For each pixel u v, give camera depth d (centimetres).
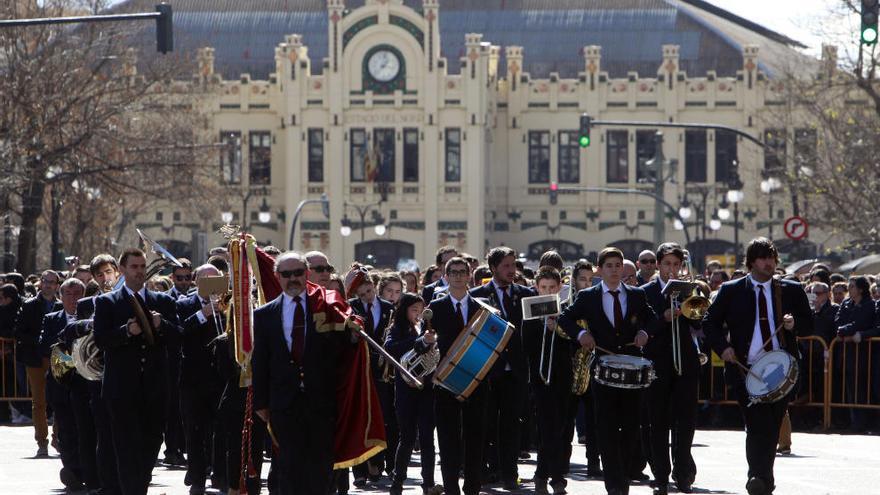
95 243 12425
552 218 17875
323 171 17212
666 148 17725
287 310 2362
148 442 2827
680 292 3005
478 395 2867
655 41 19688
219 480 3127
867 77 9675
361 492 3231
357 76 17175
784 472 3528
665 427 3033
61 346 3106
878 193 9512
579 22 19912
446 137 17150
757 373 2727
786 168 11450
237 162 17450
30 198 9500
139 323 2775
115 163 10294
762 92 17500
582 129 8675
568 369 3100
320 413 2348
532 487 3269
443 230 17138
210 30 19812
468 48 17112
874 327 4891
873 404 4894
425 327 2933
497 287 3188
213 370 3120
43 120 9019
